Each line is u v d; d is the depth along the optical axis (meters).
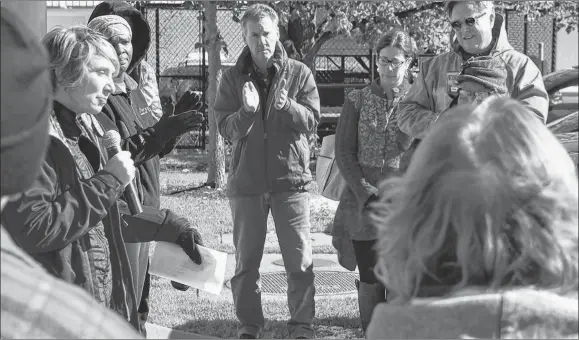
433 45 12.92
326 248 7.52
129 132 3.87
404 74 4.61
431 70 4.27
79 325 1.14
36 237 2.40
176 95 14.31
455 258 1.36
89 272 2.65
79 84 2.74
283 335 4.88
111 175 2.60
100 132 3.25
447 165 1.36
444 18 12.48
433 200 1.36
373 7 11.82
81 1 13.84
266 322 5.23
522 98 4.05
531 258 1.30
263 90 4.65
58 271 2.54
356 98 4.59
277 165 4.60
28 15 2.92
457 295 1.35
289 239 4.66
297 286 4.69
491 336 1.30
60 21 13.88
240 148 4.66
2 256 1.17
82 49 2.74
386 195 1.50
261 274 6.65
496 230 1.31
